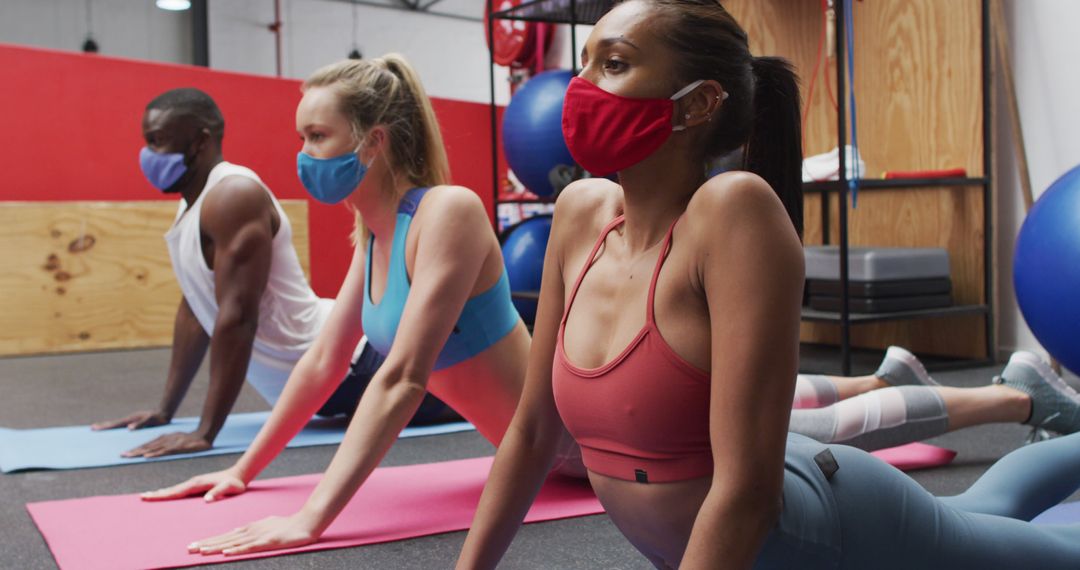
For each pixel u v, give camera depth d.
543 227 4.01
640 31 0.79
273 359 2.56
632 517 0.88
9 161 5.12
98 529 1.59
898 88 3.67
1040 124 3.26
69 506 1.75
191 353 2.63
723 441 0.75
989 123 3.33
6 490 1.93
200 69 5.64
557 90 3.90
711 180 0.79
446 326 1.53
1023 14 3.28
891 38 3.68
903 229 3.69
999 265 3.45
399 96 1.65
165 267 4.96
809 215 4.09
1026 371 1.92
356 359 2.56
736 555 0.74
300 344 2.56
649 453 0.83
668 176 0.82
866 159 3.82
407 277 1.62
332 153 1.61
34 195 5.18
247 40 11.52
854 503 0.87
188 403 3.17
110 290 4.82
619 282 0.85
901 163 3.70
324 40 11.99
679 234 0.81
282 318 2.52
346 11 12.10
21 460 2.16
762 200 0.76
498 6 5.04
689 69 0.79
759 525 0.75
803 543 0.84
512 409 1.70
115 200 5.39
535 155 3.89
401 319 1.54
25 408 3.11
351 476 1.48
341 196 1.64
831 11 3.26
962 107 3.45
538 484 0.97
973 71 3.40
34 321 4.66
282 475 2.06
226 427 2.61
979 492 1.10
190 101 2.42
